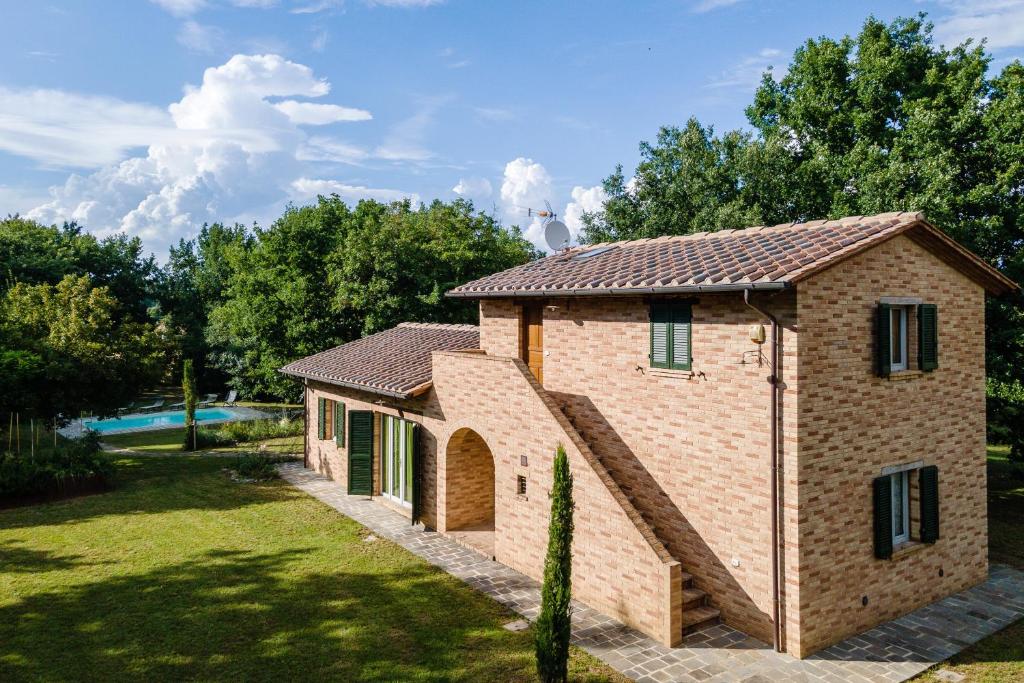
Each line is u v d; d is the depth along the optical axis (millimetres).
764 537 11266
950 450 13391
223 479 23078
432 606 12703
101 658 10656
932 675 10320
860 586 11766
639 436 13531
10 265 44000
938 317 13078
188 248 76500
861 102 28766
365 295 33812
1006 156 19078
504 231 51062
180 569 14492
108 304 25344
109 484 22172
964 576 13773
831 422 11211
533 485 14141
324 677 10156
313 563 14883
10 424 23859
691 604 12188
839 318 11305
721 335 11875
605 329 14234
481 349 18438
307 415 25016
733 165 29859
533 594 13312
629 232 32375
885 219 12820
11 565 14695
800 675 10289
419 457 17797
